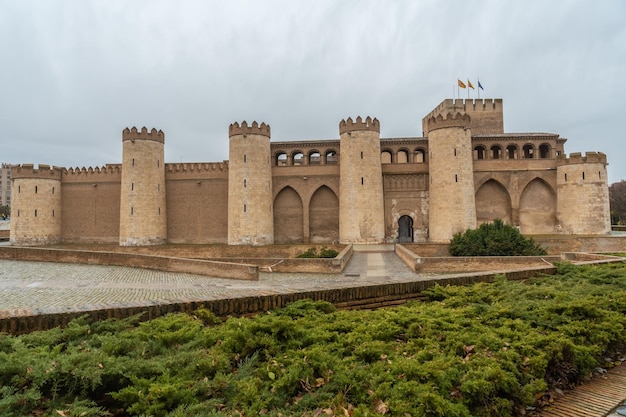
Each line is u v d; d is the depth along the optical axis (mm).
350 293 10945
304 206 55750
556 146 55938
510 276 14766
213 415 4883
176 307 8586
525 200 54781
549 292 11438
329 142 56906
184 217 58156
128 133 55438
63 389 5270
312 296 10297
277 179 56469
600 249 40594
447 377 6090
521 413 6590
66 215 60969
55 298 17453
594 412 6684
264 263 29688
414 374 6090
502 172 54344
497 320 9195
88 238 60156
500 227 40094
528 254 35906
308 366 6297
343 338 7574
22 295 18156
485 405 6039
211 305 8930
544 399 7082
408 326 8484
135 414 5273
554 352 7578
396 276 26719
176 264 27219
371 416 5066
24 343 6316
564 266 15922
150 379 5570
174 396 5215
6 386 4891
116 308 8008
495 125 66250
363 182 51969
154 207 55969
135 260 28984
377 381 5953
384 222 54562
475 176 54344
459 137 50375
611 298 11195
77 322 7324
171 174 58500
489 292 11547
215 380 5777
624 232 58844
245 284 22344
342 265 29672
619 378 8219
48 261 31875
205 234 57812
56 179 60750
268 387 5809
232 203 53594
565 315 9375
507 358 7012
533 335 8102
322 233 56125
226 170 58000
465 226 49656
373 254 41906
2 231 71875
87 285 21156
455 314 9234
